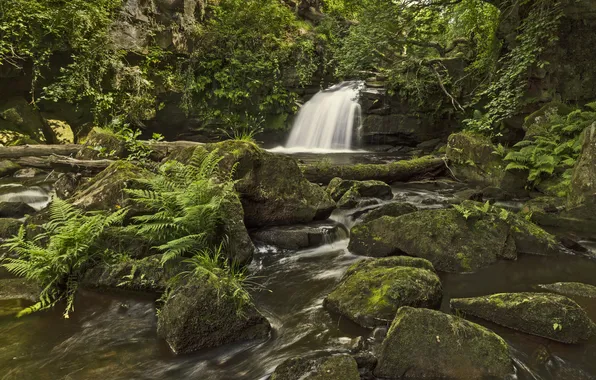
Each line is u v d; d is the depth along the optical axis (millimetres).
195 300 3596
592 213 6797
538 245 5992
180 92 14922
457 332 3301
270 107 16609
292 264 5629
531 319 3752
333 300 4285
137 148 8703
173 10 14242
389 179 10484
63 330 3881
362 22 14234
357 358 3215
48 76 12336
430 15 14031
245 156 6344
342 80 18750
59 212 5004
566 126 9562
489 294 4629
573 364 3318
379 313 3871
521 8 12625
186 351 3535
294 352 3514
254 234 6395
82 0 11883
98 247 4934
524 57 10852
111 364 3361
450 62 15484
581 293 4551
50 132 12359
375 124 16594
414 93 15828
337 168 9750
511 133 12211
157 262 4691
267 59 16359
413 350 3219
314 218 7168
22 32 11094
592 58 11031
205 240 5016
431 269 4680
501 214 6035
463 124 15500
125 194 5500
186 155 6695
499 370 3146
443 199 8703
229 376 3225
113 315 4184
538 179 9172
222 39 15594
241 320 3707
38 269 4457
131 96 13430
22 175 9727
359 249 6020
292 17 17562
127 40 13086
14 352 3500
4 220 6297
